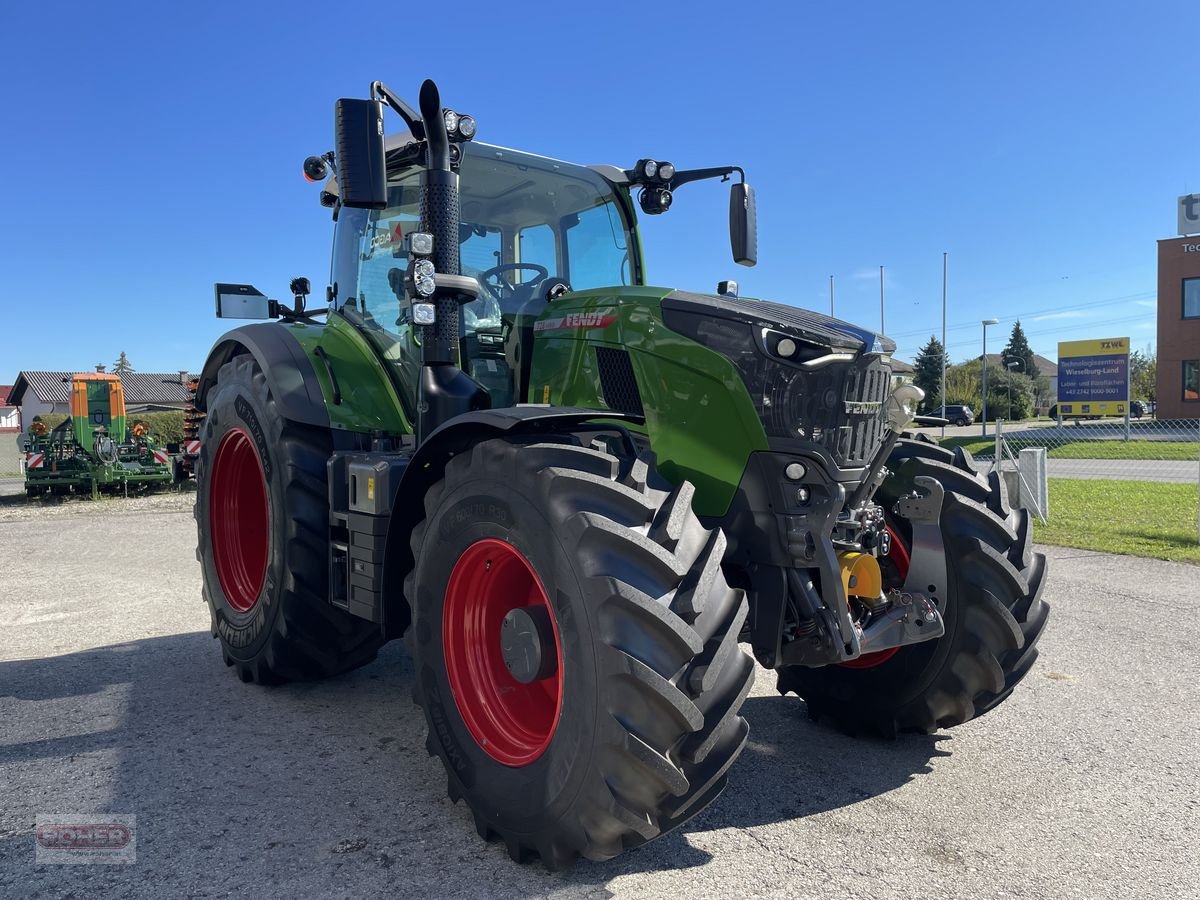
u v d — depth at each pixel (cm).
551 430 267
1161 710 372
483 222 366
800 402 265
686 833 264
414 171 377
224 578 437
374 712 372
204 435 457
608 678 213
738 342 272
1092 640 478
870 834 263
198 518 464
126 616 558
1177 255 3059
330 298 448
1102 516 962
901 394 256
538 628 245
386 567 303
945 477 329
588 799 218
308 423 362
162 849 249
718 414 274
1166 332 3103
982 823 271
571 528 224
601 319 309
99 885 230
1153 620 521
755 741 345
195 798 284
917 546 316
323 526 374
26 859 243
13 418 5294
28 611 573
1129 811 279
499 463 249
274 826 264
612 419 286
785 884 234
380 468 315
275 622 377
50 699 387
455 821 269
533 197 382
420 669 276
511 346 353
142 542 898
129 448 1512
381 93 306
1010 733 348
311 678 402
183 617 555
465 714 265
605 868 242
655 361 288
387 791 291
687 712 212
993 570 304
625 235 412
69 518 1125
